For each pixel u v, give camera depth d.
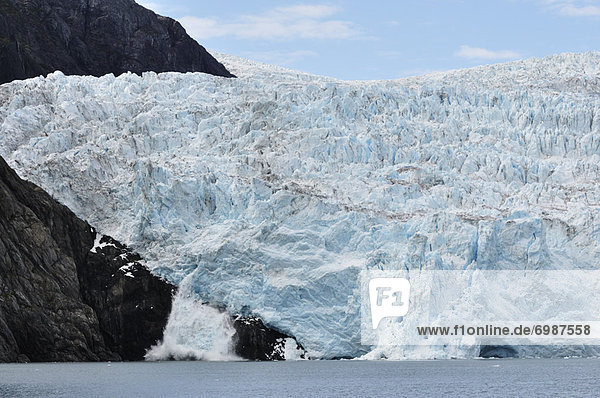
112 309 157.88
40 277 154.75
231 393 120.81
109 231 165.00
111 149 181.00
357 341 154.38
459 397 120.81
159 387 125.06
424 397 120.44
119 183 169.38
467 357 150.88
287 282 156.25
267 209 164.38
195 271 158.00
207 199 165.88
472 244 158.50
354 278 156.88
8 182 159.75
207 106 197.00
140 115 188.12
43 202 162.12
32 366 148.25
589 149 197.00
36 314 151.75
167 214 163.88
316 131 186.62
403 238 162.12
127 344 157.38
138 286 158.88
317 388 126.94
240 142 187.12
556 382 135.62
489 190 180.75
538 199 180.25
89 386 124.88
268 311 155.38
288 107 195.00
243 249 158.50
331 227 162.25
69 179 168.38
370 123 195.75
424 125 198.38
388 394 122.31
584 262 165.88
